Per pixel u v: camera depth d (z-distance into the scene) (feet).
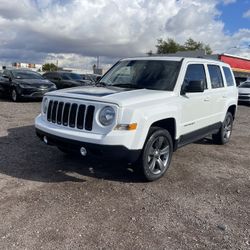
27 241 10.91
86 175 17.21
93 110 14.96
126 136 14.38
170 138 17.35
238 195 15.71
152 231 11.91
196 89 17.90
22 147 22.07
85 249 10.59
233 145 26.14
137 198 14.67
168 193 15.46
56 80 67.51
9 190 14.92
